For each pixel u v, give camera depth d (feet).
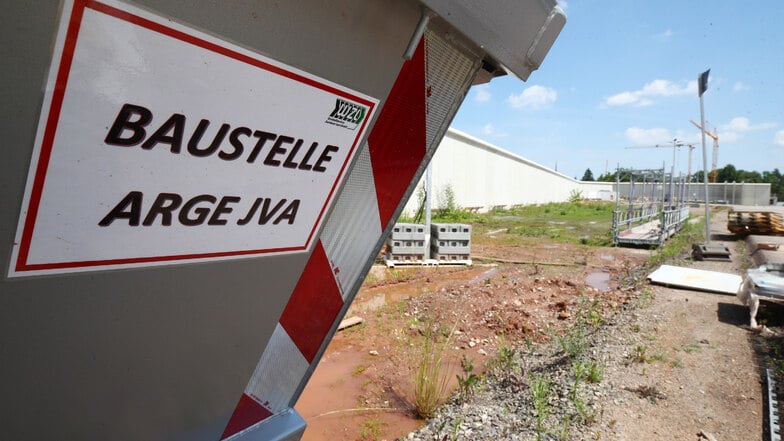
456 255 28.91
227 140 2.93
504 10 4.08
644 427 9.86
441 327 16.85
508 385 12.12
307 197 3.69
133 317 2.87
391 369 13.30
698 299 20.71
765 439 9.61
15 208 2.20
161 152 2.63
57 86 2.14
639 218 51.11
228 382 3.77
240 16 2.70
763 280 17.28
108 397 2.95
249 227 3.34
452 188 72.84
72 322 2.60
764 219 49.21
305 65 3.17
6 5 1.94
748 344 14.98
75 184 2.36
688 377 12.41
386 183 4.50
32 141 2.15
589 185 192.65
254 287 3.61
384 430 10.07
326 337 4.73
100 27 2.19
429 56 4.17
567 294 21.94
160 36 2.40
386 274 25.26
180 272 3.02
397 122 4.24
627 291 22.71
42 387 2.61
